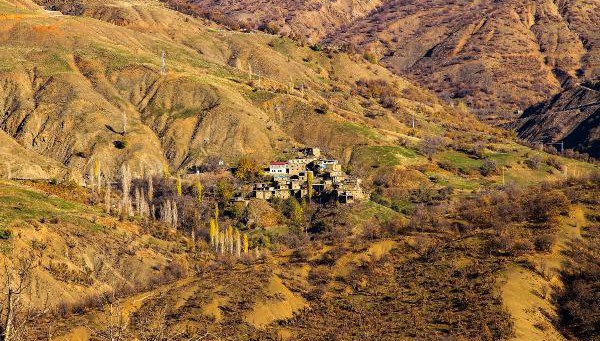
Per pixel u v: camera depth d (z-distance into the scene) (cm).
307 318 16225
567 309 15625
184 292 17150
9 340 5050
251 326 15525
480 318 15012
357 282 17775
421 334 14700
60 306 17675
